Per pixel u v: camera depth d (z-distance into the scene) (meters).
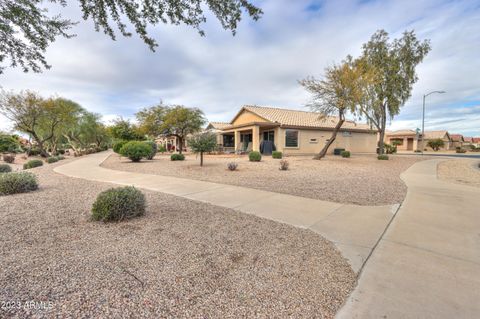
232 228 3.68
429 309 1.89
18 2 3.49
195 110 23.47
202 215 4.30
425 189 6.80
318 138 22.31
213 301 1.97
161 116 22.84
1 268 2.38
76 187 6.96
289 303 1.98
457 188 6.92
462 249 2.99
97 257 2.66
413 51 17.31
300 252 2.92
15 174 6.32
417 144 40.19
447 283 2.26
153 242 3.10
